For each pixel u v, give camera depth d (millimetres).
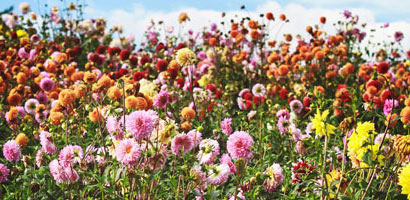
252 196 2654
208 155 2793
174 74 5008
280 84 7242
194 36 8750
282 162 3924
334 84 6836
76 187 3043
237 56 7742
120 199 2762
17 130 4426
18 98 4855
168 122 2936
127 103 3170
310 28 8562
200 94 5668
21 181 3309
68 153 2895
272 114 5211
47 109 5160
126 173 2703
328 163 3135
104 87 3689
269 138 4406
